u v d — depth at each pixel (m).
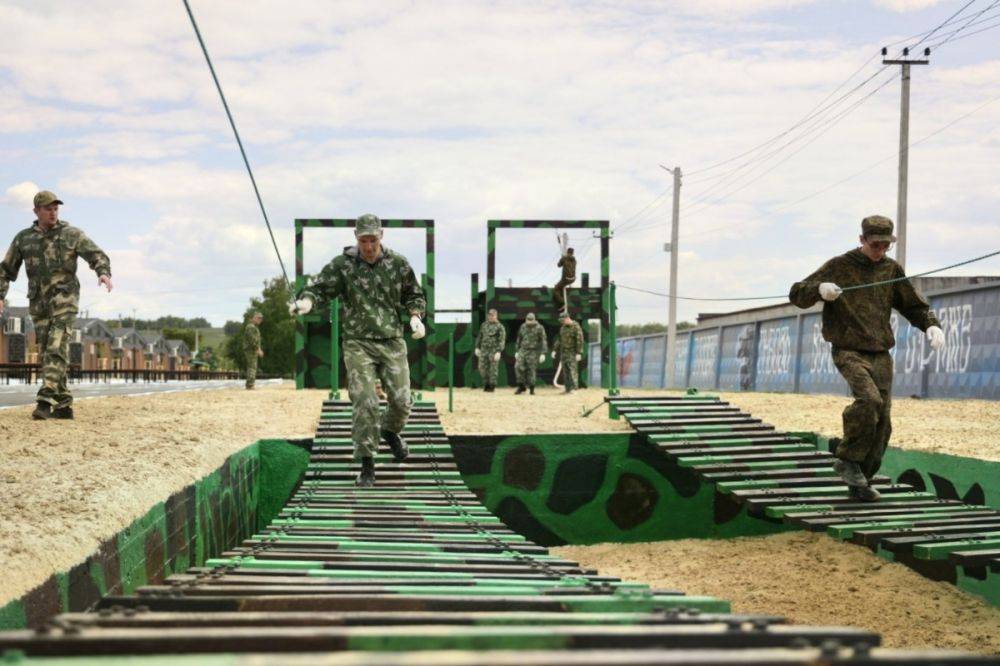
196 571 4.61
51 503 5.04
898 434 10.69
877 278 7.32
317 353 20.80
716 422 11.03
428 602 3.75
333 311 13.48
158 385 36.88
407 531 6.37
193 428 10.05
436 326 23.70
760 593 7.84
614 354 13.09
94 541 4.48
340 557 5.20
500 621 3.30
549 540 10.58
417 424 11.06
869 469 7.61
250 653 2.69
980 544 6.05
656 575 8.80
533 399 16.45
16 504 4.95
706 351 35.59
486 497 10.53
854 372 7.25
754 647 2.85
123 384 39.47
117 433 8.81
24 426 8.86
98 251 9.70
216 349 141.00
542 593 4.18
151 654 2.65
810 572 8.48
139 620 3.07
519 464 10.59
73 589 4.08
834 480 8.45
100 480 5.88
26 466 6.37
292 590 4.08
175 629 2.94
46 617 3.73
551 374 23.83
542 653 2.32
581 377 23.27
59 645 2.63
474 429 11.62
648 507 10.71
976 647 6.23
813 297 7.29
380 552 5.45
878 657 2.38
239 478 8.82
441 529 6.49
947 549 5.99
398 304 8.09
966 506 7.47
